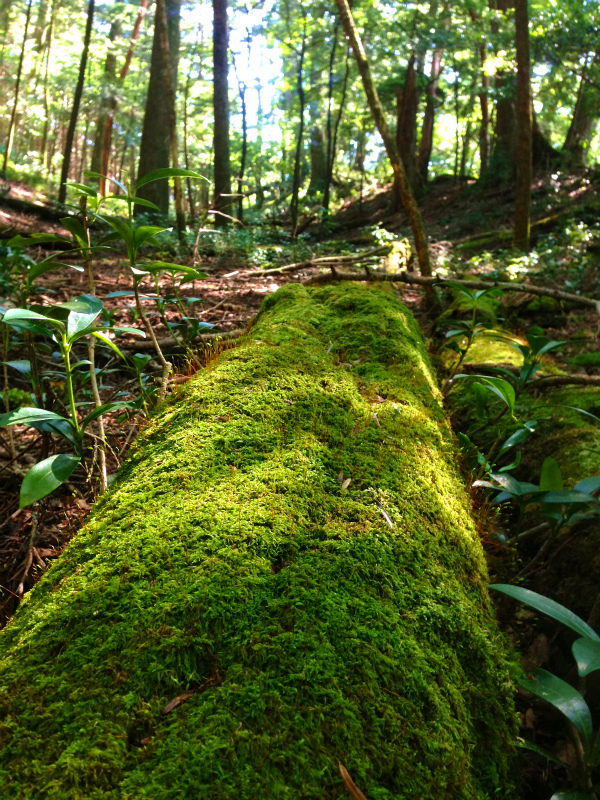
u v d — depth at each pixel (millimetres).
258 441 1661
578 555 2043
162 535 1298
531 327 4844
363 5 13641
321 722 971
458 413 3225
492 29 13758
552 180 14195
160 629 1076
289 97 23391
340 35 14508
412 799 948
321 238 14148
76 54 23781
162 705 981
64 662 1051
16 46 24625
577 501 1681
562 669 1801
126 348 3758
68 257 6895
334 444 1731
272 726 953
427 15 13359
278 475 1517
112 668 1023
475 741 1172
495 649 1345
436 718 1076
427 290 5020
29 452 2762
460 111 19516
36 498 1376
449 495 1797
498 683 1289
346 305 2996
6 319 1396
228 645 1074
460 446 2273
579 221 9938
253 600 1153
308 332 2607
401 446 1818
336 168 24703
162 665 1022
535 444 2777
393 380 2309
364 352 2502
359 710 1011
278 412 1802
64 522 2119
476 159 26766
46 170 22844
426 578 1367
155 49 12820
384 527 1429
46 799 840
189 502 1412
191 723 943
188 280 2469
